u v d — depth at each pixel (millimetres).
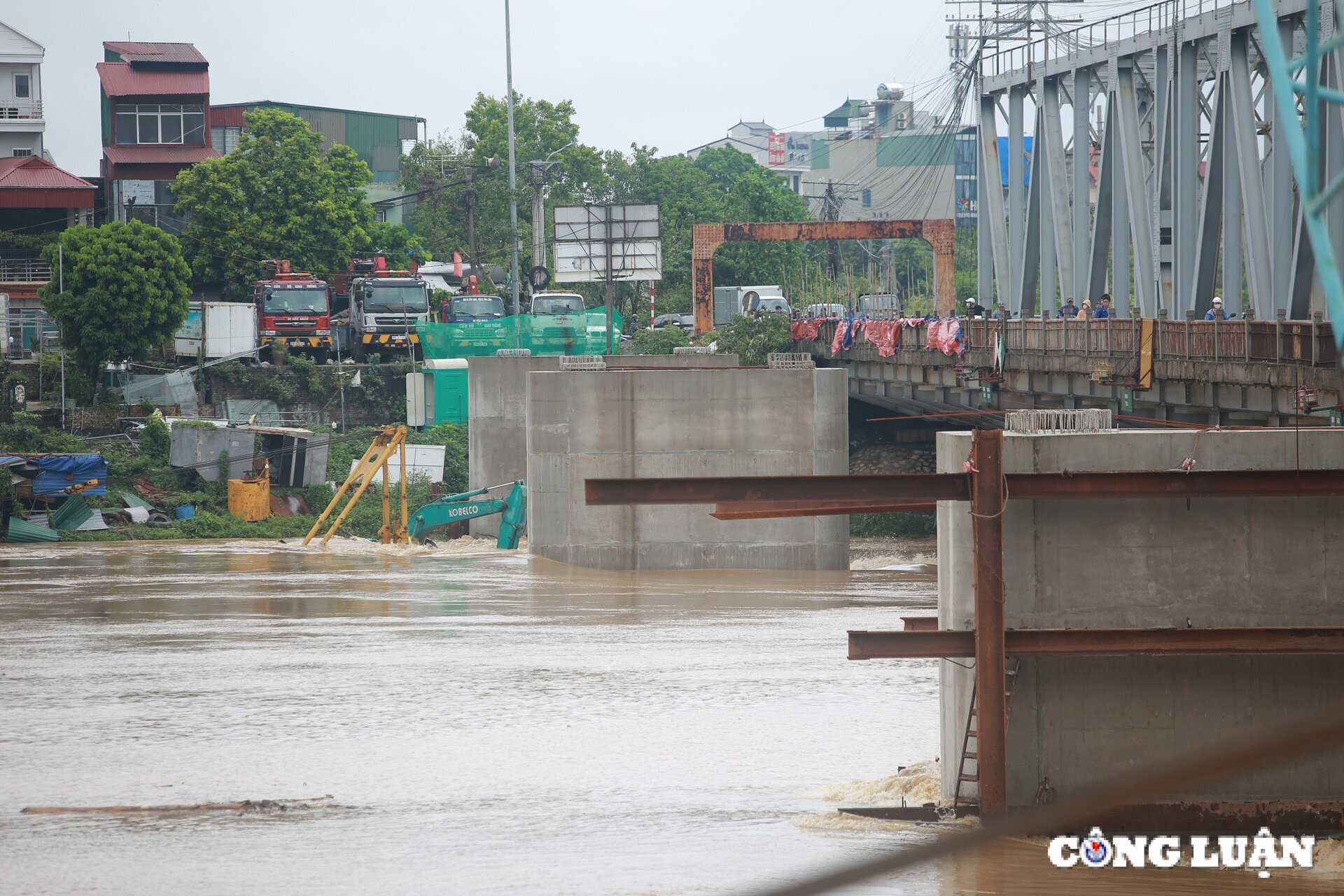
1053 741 63406
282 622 136375
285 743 84750
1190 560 63375
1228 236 125750
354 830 65875
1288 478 60844
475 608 147375
